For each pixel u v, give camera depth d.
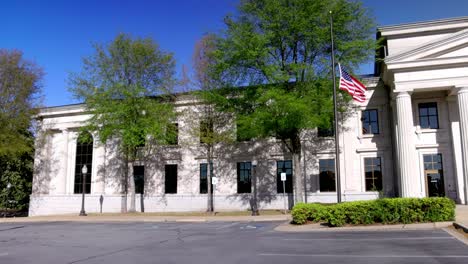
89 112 34.41
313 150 33.38
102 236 17.62
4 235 19.36
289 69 26.69
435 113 30.34
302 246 12.52
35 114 41.19
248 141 35.66
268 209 33.84
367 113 32.75
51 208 41.16
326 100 25.22
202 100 33.09
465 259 9.45
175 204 37.12
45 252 12.98
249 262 10.02
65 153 42.12
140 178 39.09
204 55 31.39
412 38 32.53
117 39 33.75
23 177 50.75
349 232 16.00
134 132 32.22
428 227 15.98
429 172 29.80
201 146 36.97
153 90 34.12
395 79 28.61
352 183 32.03
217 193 35.84
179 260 10.63
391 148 31.45
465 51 27.67
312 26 26.28
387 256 10.16
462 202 28.06
